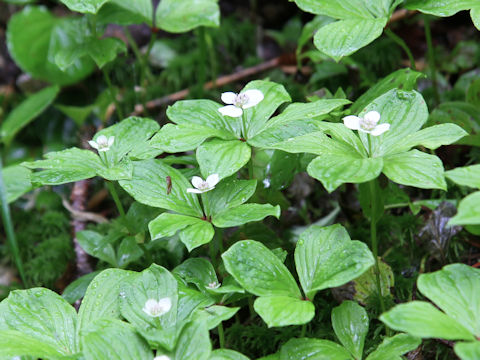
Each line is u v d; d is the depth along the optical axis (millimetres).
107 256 828
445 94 967
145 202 719
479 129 840
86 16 885
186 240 692
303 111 740
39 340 694
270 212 700
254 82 769
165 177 739
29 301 713
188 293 708
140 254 797
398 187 839
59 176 733
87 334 673
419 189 894
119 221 928
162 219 706
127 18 891
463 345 619
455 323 642
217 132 738
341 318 712
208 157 725
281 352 696
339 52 759
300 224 886
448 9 773
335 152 691
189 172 785
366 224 870
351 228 869
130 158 750
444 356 753
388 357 683
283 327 783
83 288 799
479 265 817
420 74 787
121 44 880
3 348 670
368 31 761
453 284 665
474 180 654
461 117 845
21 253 940
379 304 775
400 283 810
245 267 690
